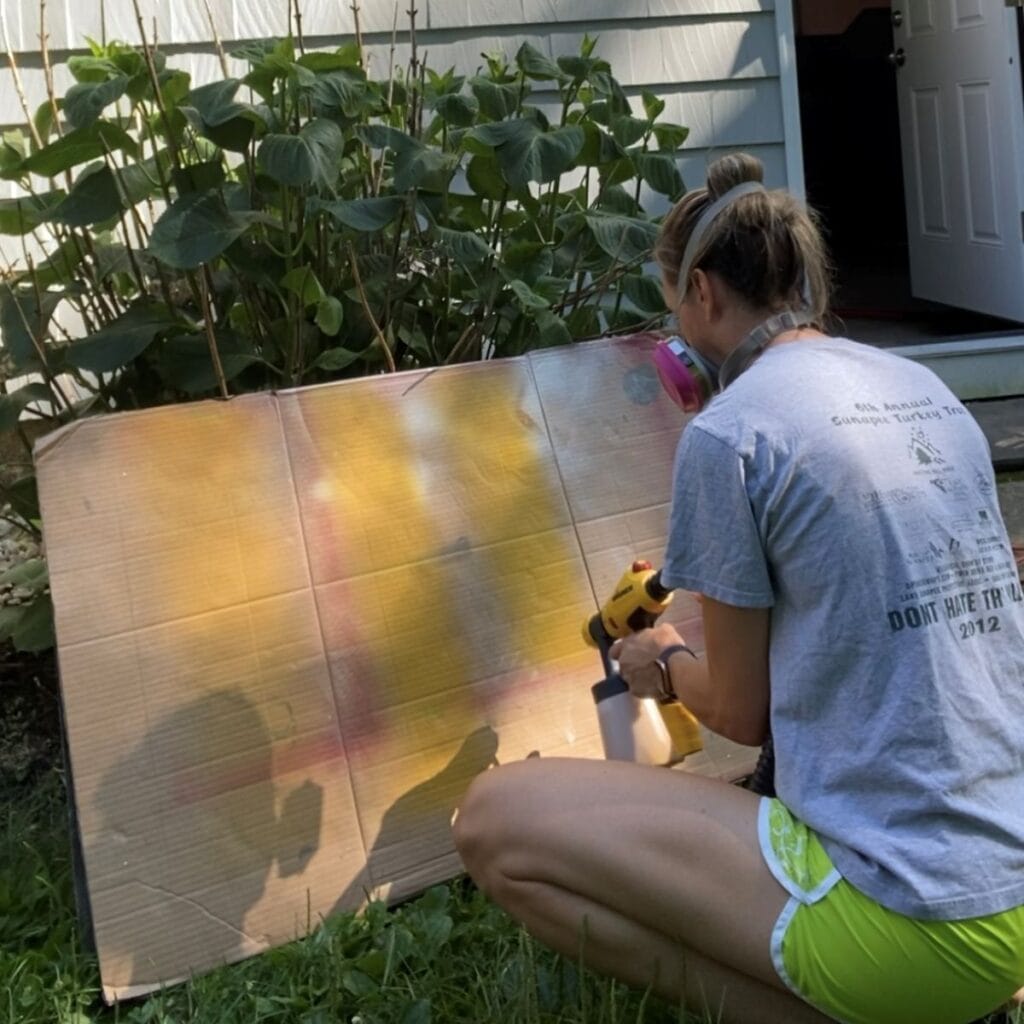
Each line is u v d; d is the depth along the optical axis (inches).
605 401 103.7
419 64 132.6
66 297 106.9
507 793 68.7
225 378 99.0
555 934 69.3
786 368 64.9
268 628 86.4
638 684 75.3
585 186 123.6
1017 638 63.6
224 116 93.6
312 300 97.5
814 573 60.9
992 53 204.4
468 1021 73.5
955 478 63.9
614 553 100.3
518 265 111.7
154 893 79.7
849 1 343.6
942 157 225.0
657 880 64.3
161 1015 75.5
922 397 66.1
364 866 86.0
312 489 90.0
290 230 103.9
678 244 69.2
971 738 60.4
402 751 88.9
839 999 61.5
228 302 110.2
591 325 120.1
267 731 84.9
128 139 98.2
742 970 64.4
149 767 81.1
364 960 77.7
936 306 243.3
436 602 92.5
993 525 64.4
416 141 103.4
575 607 97.7
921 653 60.1
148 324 99.4
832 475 61.1
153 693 82.1
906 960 59.7
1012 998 68.1
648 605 76.9
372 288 110.2
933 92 225.8
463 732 91.4
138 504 84.2
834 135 349.7
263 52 101.7
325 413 91.7
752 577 62.2
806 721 62.2
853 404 63.7
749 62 170.1
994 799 61.1
